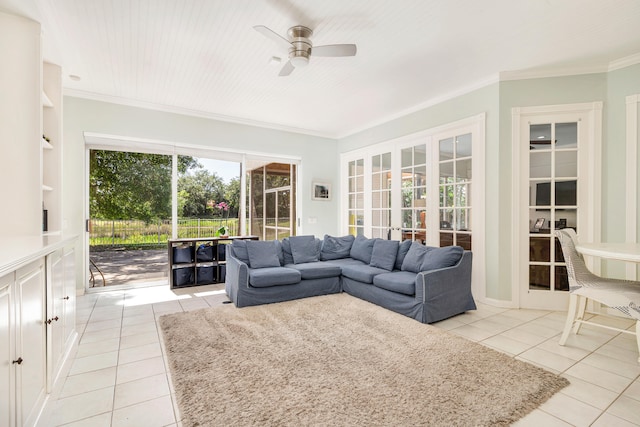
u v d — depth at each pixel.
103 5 2.40
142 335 2.83
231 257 3.99
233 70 3.54
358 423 1.61
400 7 2.43
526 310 3.56
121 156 4.58
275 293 3.77
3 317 1.16
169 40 2.91
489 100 3.76
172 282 4.49
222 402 1.79
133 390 1.95
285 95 4.30
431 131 4.49
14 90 2.34
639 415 1.70
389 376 2.08
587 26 2.69
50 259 1.76
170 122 4.79
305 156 6.12
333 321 3.12
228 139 5.30
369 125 5.67
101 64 3.40
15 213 2.33
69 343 2.27
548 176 3.58
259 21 2.62
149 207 4.77
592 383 2.03
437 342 2.62
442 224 4.38
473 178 3.95
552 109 3.52
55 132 3.05
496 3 2.38
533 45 3.00
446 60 3.31
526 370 2.16
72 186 4.13
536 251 3.61
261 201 5.84
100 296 4.13
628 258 2.17
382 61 3.32
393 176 5.19
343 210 6.39
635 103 3.20
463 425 1.59
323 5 2.41
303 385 1.97
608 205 3.38
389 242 4.18
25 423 1.37
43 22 2.43
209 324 3.04
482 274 3.84
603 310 3.43
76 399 1.86
